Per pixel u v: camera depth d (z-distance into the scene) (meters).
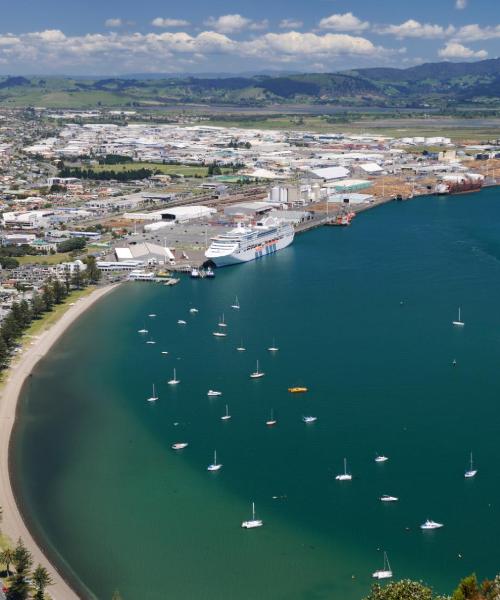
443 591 191.88
